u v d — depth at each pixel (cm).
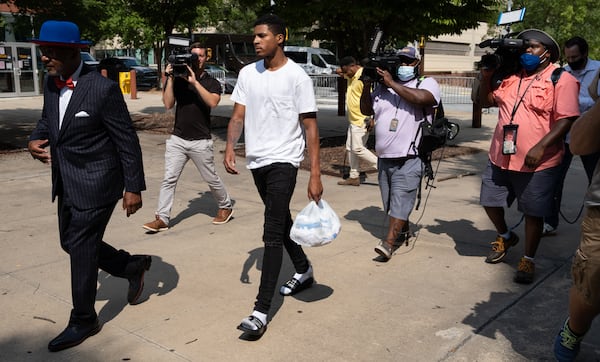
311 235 369
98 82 331
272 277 361
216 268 477
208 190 754
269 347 346
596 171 278
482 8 1088
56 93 339
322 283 447
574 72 559
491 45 444
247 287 437
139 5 2286
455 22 1055
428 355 338
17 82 2212
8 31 1049
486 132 1393
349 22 1112
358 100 747
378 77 471
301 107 372
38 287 433
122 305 404
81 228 337
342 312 395
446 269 479
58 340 340
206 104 549
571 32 2805
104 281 449
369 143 1106
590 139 272
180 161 569
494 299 418
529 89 432
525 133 431
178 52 555
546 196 431
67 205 341
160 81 2758
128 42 2714
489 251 524
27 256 499
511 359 335
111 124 334
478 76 469
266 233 366
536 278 459
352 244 542
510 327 374
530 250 446
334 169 885
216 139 1214
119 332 364
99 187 336
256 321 350
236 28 3781
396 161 486
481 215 643
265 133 374
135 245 533
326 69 2698
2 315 386
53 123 336
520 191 440
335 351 342
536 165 420
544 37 432
